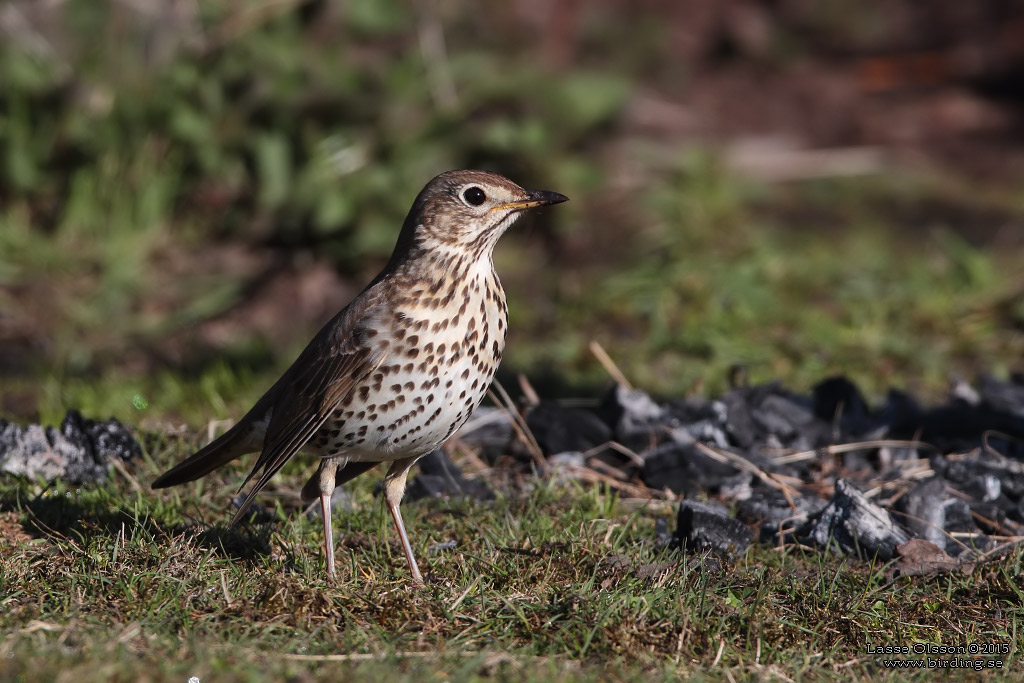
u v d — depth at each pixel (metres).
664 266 15.14
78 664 5.62
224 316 14.88
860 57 24.00
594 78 18.05
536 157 16.66
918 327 13.59
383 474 9.23
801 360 12.69
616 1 24.00
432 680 5.79
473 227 6.97
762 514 8.50
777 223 17.34
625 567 7.20
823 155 20.12
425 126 16.41
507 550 7.45
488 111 17.45
